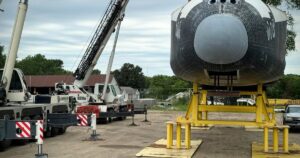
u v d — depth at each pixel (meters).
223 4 11.15
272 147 14.47
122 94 31.50
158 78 105.69
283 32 12.36
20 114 15.01
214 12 11.06
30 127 11.71
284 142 13.07
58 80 73.31
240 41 10.59
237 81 12.52
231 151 13.78
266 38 11.23
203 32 10.67
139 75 107.62
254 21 11.06
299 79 87.06
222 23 10.57
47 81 73.44
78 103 26.00
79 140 16.53
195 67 11.58
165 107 56.06
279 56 11.94
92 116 16.88
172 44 12.42
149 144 15.26
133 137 17.72
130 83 106.00
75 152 13.17
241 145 15.45
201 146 15.01
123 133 19.48
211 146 15.04
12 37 15.53
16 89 16.62
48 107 17.59
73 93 26.64
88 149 13.87
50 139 16.92
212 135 19.08
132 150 13.64
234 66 11.16
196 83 13.23
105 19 25.97
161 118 32.66
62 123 17.48
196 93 13.27
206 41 10.58
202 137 18.14
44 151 13.40
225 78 12.37
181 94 71.25
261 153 12.97
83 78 26.89
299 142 17.17
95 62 26.73
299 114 22.89
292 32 36.56
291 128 22.64
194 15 11.28
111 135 18.53
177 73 12.75
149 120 29.92
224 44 10.44
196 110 13.22
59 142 15.88
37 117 16.52
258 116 12.90
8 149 13.93
